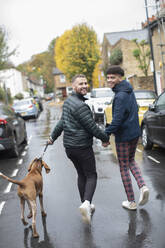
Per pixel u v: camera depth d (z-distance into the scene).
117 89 4.43
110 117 13.96
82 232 3.99
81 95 4.35
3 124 9.14
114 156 8.74
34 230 3.93
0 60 28.52
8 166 8.46
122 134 4.47
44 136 14.07
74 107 4.17
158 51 23.69
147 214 4.41
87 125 4.14
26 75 83.50
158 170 6.88
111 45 38.88
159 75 24.25
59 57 60.59
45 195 5.63
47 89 97.31
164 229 3.90
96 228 4.07
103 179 6.41
